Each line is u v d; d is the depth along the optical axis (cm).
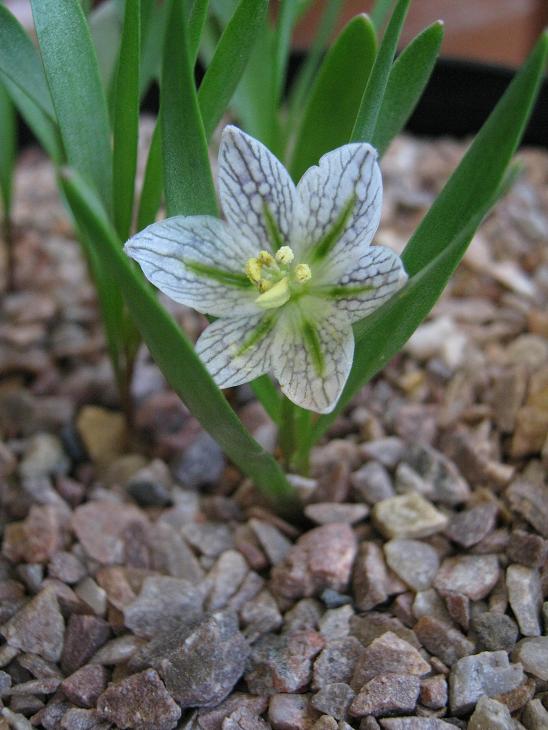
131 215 9
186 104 7
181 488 11
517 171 8
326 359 7
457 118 16
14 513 10
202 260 7
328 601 9
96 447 11
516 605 9
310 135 9
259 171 7
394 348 8
